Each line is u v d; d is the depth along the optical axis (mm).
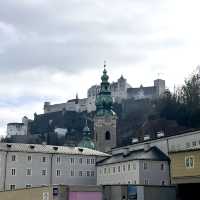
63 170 132375
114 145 181875
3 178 123062
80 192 65375
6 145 128375
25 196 71562
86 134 193625
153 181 114875
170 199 68625
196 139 110562
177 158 70625
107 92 187375
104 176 130125
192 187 69625
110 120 183625
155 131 179750
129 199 66812
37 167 129000
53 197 64750
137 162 114875
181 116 176625
